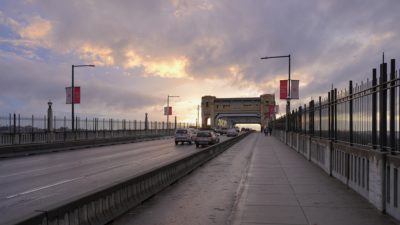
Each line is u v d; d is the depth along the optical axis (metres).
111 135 57.06
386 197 9.24
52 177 17.48
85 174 18.52
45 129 40.31
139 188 11.17
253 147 38.56
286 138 44.03
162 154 31.64
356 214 9.30
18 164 23.42
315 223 8.52
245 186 13.62
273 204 10.49
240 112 159.38
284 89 44.66
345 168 13.48
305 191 12.45
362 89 11.73
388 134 9.66
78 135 45.59
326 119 17.92
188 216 9.55
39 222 5.88
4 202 11.76
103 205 8.65
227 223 8.78
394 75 9.30
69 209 6.97
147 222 8.98
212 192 12.96
